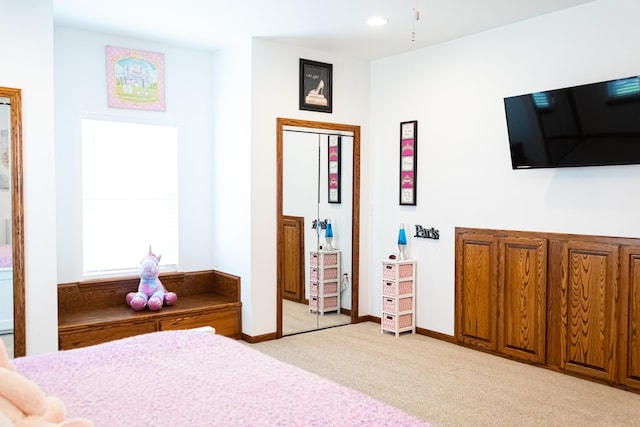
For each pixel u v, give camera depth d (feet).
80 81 13.88
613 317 11.14
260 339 14.71
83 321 12.64
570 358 11.91
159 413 5.23
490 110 13.43
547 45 12.23
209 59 16.10
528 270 12.66
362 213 16.85
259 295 14.71
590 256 11.51
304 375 6.36
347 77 16.34
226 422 5.00
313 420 5.03
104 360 6.86
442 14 12.26
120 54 14.43
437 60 14.75
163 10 12.19
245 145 14.62
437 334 14.93
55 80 13.50
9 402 4.01
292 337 15.17
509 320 13.08
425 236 15.11
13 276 10.80
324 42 14.73
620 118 10.42
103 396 5.67
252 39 14.29
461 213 14.19
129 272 14.94
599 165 10.98
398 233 16.06
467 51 13.96
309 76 15.42
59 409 4.47
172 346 7.48
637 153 10.30
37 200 11.00
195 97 15.87
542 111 11.64
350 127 16.43
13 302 10.84
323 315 16.35
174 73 15.43
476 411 9.93
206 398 5.60
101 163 14.39
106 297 14.39
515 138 12.32
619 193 11.03
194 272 15.99
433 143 14.90
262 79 14.53
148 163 15.17
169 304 14.39
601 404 10.28
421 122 15.23
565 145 11.43
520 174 12.79
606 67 11.23
